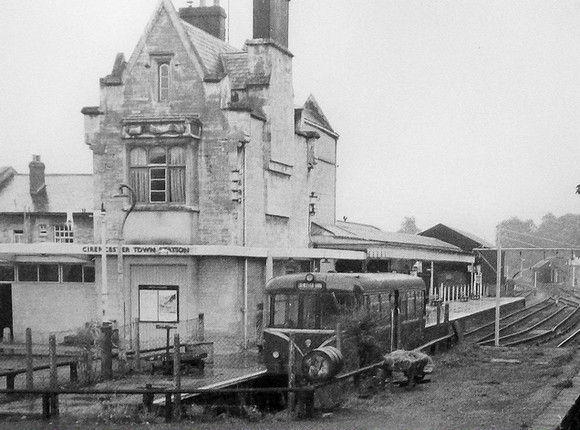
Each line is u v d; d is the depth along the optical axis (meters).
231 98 28.61
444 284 59.91
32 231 38.44
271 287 20.20
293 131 32.34
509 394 17.48
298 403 15.13
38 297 29.27
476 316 44.09
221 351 26.28
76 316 29.00
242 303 27.12
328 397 16.58
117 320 26.81
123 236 27.38
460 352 27.45
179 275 26.70
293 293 20.00
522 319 48.34
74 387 18.86
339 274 20.38
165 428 14.02
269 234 30.25
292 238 32.81
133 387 18.58
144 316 26.88
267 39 29.72
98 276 27.33
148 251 26.16
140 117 27.61
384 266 40.69
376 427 13.95
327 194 42.41
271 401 18.86
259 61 29.91
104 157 27.88
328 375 15.63
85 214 37.62
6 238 38.88
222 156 27.27
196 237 27.38
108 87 27.91
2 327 29.72
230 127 27.20
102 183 27.88
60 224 38.38
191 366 21.45
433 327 27.62
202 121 27.42
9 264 29.33
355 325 19.38
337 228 38.75
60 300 29.14
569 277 128.75
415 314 25.47
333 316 19.64
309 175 34.88
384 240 41.62
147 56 27.77
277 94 30.45
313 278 19.91
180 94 27.59
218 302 26.72
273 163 30.08
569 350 28.45
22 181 40.75
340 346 17.22
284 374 19.83
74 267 29.16
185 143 27.08
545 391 17.52
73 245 26.33
